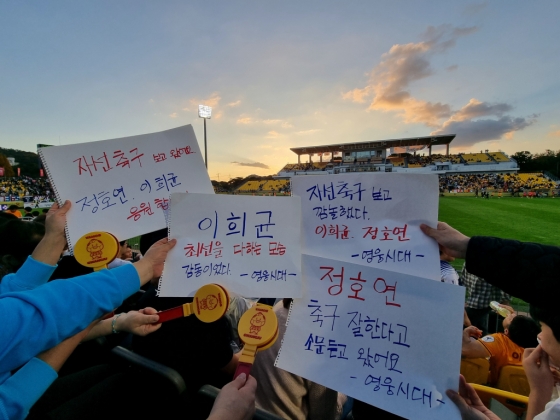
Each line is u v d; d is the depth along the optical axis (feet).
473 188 146.20
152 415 4.71
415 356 3.33
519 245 3.27
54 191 4.17
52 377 2.64
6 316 2.34
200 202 3.94
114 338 7.34
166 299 5.05
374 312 3.53
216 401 2.98
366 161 181.78
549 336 3.37
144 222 4.35
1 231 6.11
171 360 4.78
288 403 4.76
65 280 2.84
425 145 184.75
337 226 3.90
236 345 7.03
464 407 3.09
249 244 3.86
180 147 4.54
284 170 200.03
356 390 3.40
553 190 126.82
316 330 3.64
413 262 3.63
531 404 4.11
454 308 3.28
